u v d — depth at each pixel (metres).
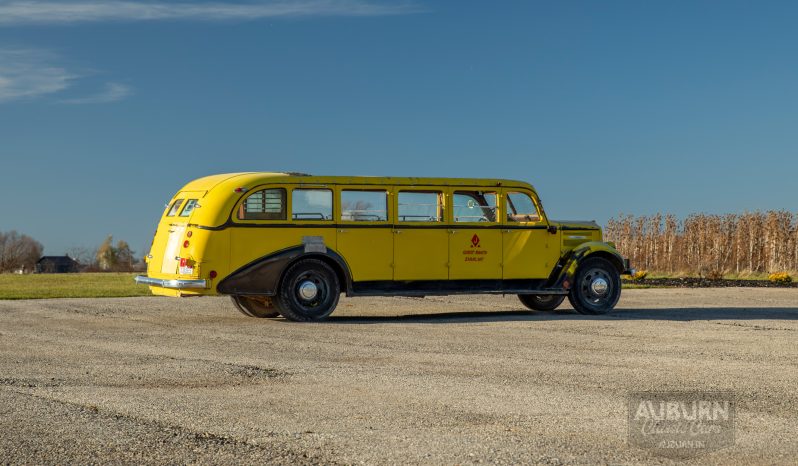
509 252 15.66
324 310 14.38
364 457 5.54
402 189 15.02
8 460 5.50
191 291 13.88
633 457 5.56
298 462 5.43
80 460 5.50
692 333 12.41
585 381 8.25
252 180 14.20
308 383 8.12
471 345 10.96
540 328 13.04
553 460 5.47
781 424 6.48
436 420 6.55
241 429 6.26
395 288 14.98
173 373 8.67
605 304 16.11
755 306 17.75
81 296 19.28
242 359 9.68
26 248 54.31
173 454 5.62
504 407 7.03
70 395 7.52
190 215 14.16
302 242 14.33
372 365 9.24
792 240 34.25
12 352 10.24
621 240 37.28
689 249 36.34
